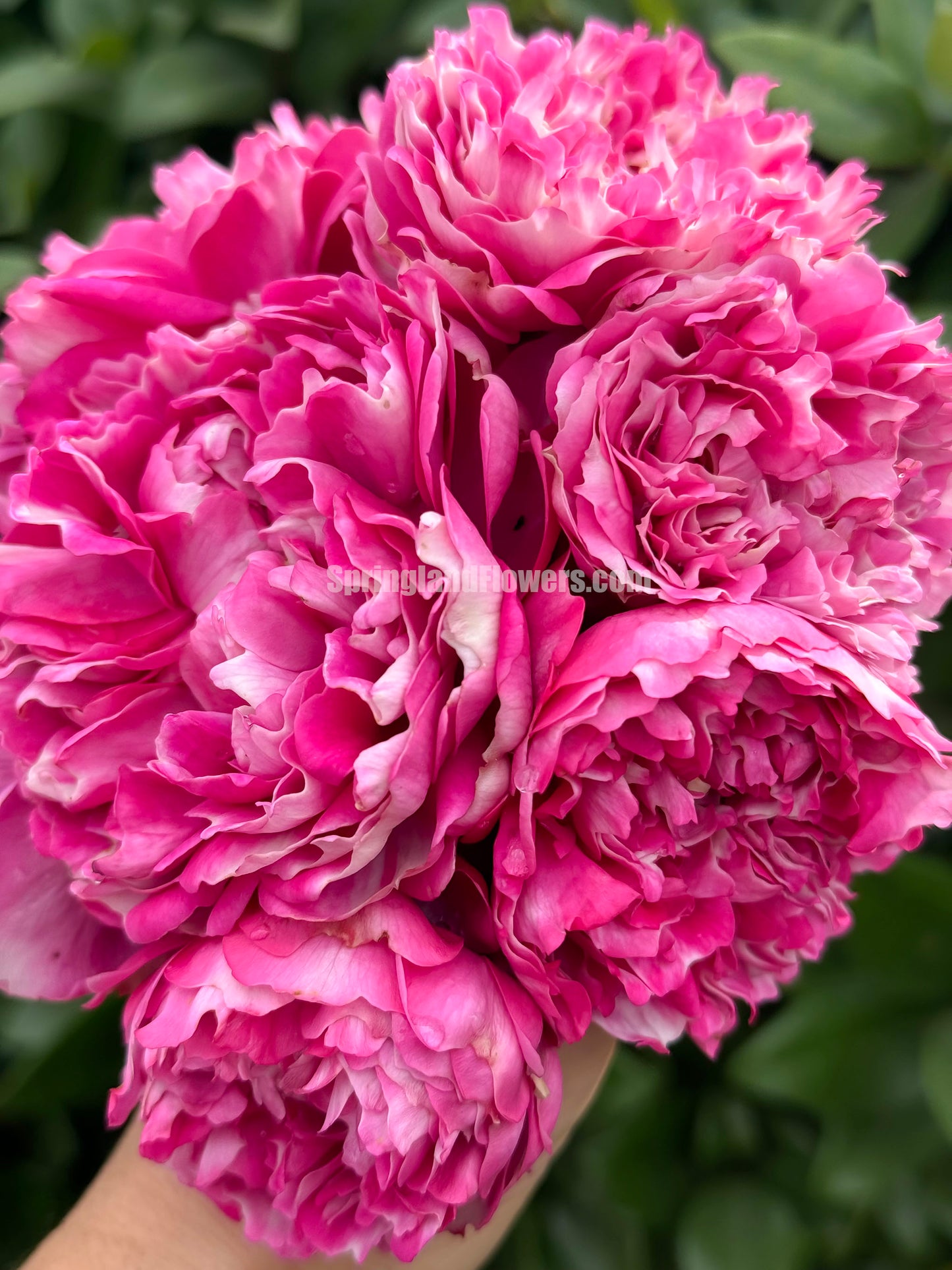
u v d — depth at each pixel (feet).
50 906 0.80
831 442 0.69
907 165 1.16
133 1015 0.70
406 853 0.69
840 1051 1.19
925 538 0.83
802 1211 1.27
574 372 0.67
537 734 0.65
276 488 0.70
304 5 1.28
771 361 0.69
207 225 0.78
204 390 0.72
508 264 0.72
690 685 0.67
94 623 0.72
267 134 0.79
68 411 0.80
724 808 0.73
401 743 0.63
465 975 0.68
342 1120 0.72
